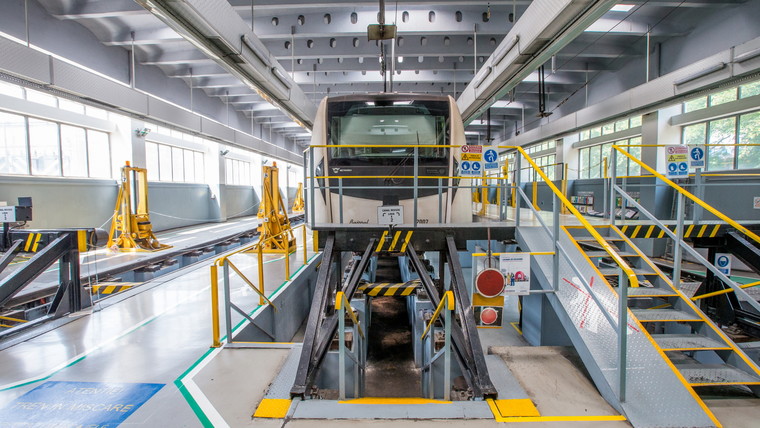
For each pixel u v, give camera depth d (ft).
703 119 30.35
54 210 31.58
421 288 14.85
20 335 11.34
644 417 7.02
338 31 25.59
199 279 19.39
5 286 10.84
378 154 15.92
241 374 8.86
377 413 7.22
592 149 48.16
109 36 27.12
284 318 17.15
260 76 22.38
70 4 22.72
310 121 36.52
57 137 32.78
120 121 38.11
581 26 15.57
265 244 28.45
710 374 8.82
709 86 23.24
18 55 18.90
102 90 24.94
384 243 12.85
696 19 26.76
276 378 8.64
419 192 15.74
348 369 11.34
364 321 13.64
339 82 37.52
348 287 10.78
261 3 21.75
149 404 7.63
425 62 33.83
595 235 7.70
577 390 8.27
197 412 7.33
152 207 44.27
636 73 33.71
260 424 6.96
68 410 7.43
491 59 23.80
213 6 16.07
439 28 25.23
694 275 17.34
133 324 12.43
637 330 9.27
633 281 6.52
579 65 35.60
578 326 9.22
